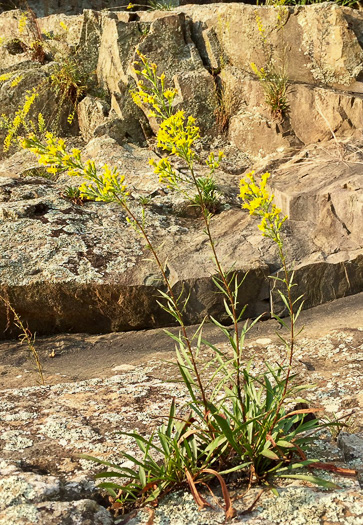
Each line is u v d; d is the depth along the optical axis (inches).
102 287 195.9
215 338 190.4
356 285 210.1
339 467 101.6
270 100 292.7
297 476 96.0
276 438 101.5
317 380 143.1
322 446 110.7
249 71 316.5
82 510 92.3
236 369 102.5
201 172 276.4
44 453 111.4
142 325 203.0
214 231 225.8
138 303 199.0
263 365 156.9
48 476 100.7
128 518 94.0
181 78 313.9
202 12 342.0
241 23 318.0
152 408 129.4
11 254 204.4
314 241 218.1
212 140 311.4
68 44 362.3
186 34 331.0
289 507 91.9
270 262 206.5
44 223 220.4
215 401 128.4
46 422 123.4
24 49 386.3
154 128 315.0
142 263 204.8
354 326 180.4
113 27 332.5
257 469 101.6
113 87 339.3
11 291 195.5
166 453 100.0
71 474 104.0
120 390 140.6
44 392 144.1
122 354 186.5
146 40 323.3
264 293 202.7
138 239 217.2
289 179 248.1
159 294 198.2
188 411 125.8
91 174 92.0
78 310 199.9
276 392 110.0
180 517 92.7
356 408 126.9
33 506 92.5
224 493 92.9
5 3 443.5
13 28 393.1
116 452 111.1
